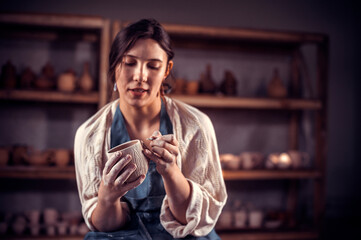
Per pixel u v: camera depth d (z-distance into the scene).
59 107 2.99
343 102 3.51
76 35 2.96
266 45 3.29
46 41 2.97
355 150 3.49
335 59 3.52
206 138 0.94
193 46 3.18
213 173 0.94
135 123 0.92
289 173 2.79
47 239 2.49
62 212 3.00
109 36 2.60
